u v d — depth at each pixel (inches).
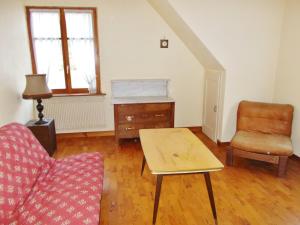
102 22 149.8
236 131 133.1
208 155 84.5
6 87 112.0
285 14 134.6
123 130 147.1
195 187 102.9
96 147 146.1
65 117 155.4
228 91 140.5
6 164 67.0
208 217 83.8
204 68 167.3
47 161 86.1
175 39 160.2
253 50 137.6
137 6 151.5
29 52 146.9
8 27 117.3
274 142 114.4
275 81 144.8
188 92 170.4
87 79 157.6
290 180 108.6
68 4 144.3
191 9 125.6
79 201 64.2
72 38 151.5
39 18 146.6
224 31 131.6
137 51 157.8
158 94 168.4
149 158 81.7
